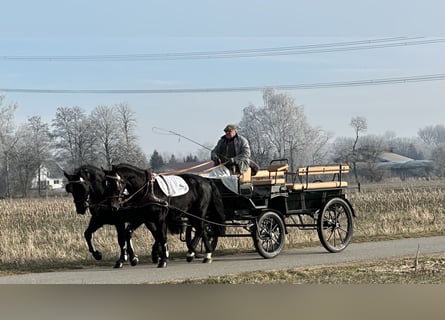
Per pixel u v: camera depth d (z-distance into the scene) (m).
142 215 13.19
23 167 69.38
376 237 19.00
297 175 15.15
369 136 79.88
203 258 14.60
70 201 40.69
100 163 63.38
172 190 13.30
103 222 13.61
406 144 124.12
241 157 14.40
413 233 20.08
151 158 63.31
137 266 13.66
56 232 20.91
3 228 23.73
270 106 67.00
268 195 14.48
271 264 13.38
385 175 84.00
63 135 66.00
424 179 80.94
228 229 18.88
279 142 67.12
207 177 14.44
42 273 12.81
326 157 78.25
